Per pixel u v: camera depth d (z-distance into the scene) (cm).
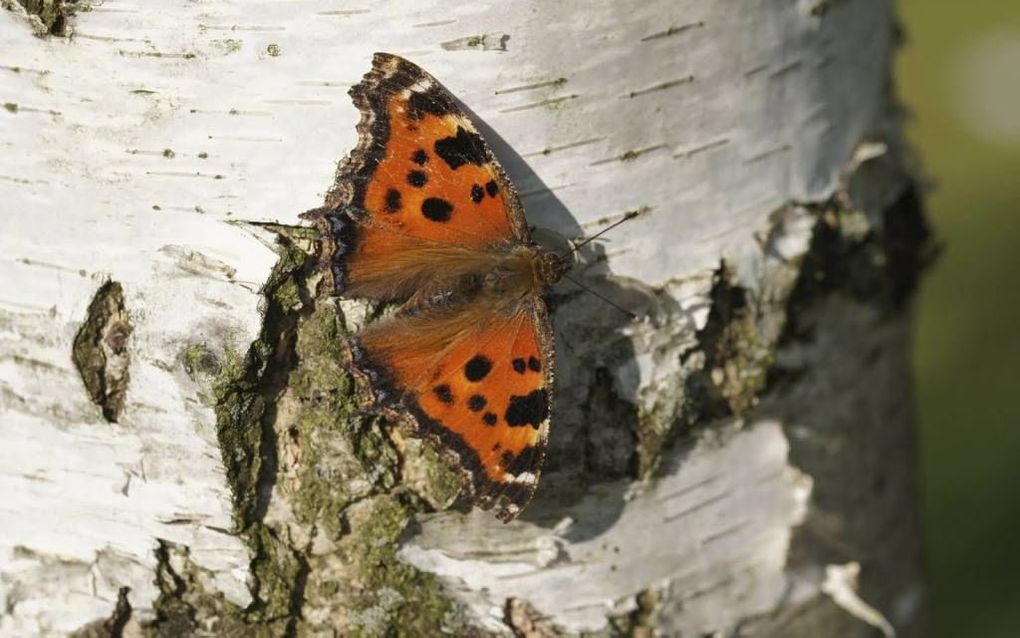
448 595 39
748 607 41
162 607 39
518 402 38
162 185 38
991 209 76
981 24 83
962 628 62
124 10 37
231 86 38
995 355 68
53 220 38
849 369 42
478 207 39
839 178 41
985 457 65
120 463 39
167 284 38
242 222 38
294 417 38
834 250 41
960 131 80
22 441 39
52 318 38
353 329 38
